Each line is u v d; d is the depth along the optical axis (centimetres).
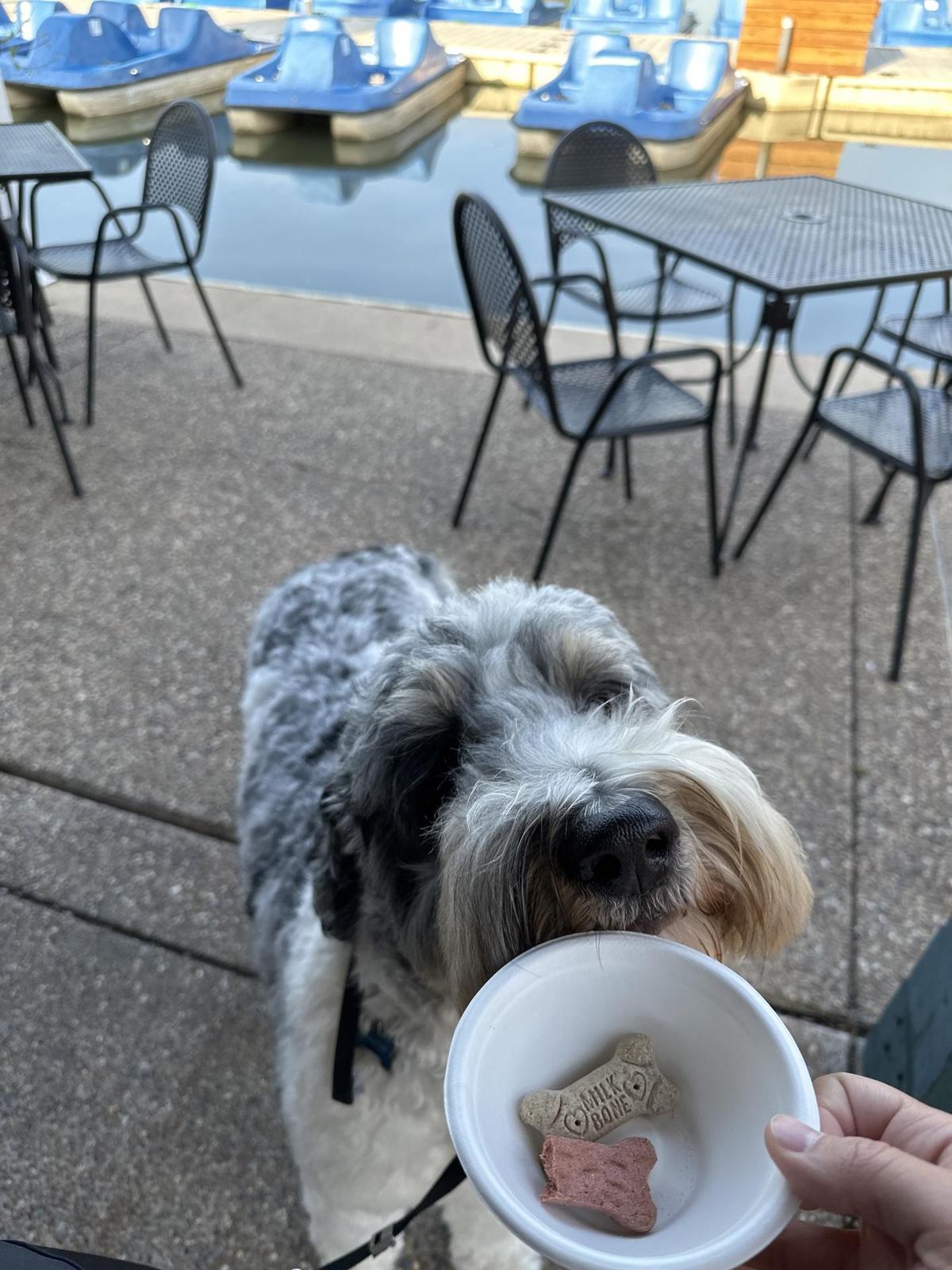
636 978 117
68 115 1316
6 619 415
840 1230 138
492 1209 93
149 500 500
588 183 559
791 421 568
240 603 425
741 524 479
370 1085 177
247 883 236
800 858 175
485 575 439
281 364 648
